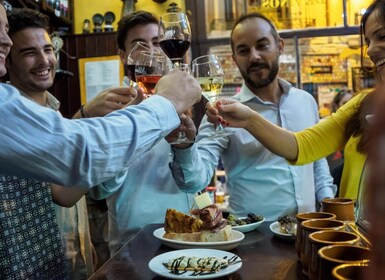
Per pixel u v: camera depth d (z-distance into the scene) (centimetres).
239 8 381
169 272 92
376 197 21
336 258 69
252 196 186
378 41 128
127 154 75
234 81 384
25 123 65
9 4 245
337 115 147
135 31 171
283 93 200
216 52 385
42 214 113
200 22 384
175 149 144
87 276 183
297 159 143
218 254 106
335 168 259
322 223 91
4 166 67
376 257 22
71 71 354
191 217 125
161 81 90
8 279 101
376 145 21
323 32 376
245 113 139
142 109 79
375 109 22
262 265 98
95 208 251
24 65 192
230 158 190
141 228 159
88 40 352
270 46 188
